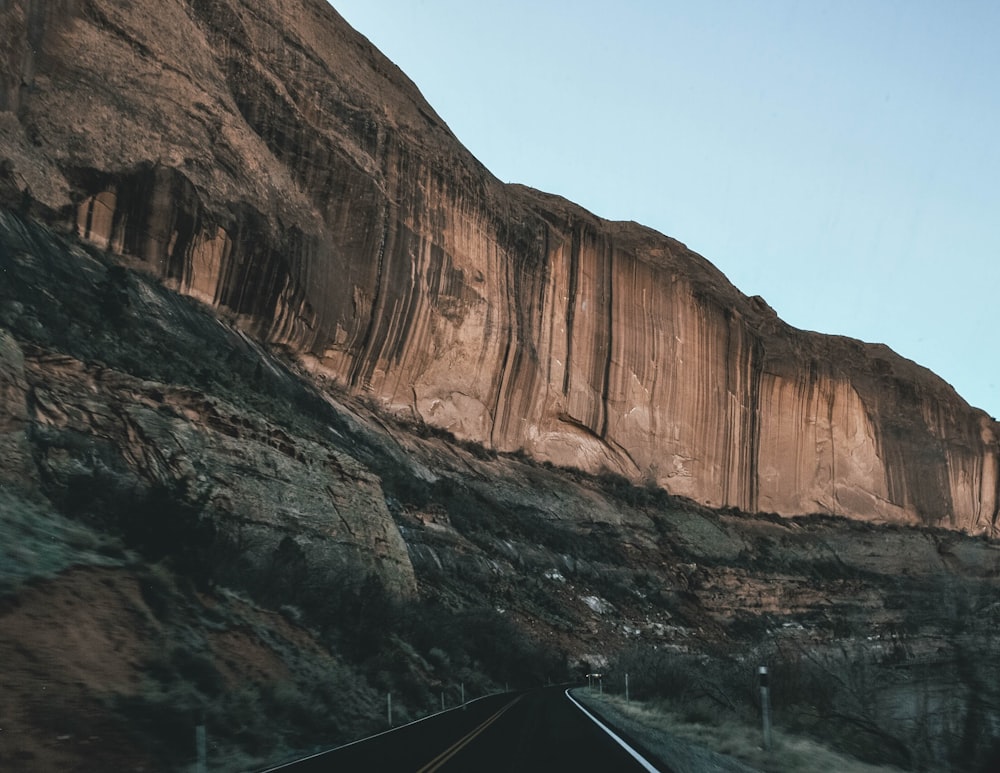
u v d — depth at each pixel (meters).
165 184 44.56
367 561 36.50
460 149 77.88
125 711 12.98
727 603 86.44
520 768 13.23
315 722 17.91
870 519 119.19
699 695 34.56
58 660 13.20
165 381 32.03
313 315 56.81
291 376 52.72
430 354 70.31
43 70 39.84
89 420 24.86
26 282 30.70
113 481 22.39
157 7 48.00
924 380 136.88
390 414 66.62
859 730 22.28
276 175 54.81
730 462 104.94
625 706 31.52
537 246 85.00
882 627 89.69
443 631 38.44
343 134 64.69
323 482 35.94
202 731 12.02
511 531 67.50
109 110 42.75
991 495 139.62
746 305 118.44
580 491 82.94
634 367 94.50
